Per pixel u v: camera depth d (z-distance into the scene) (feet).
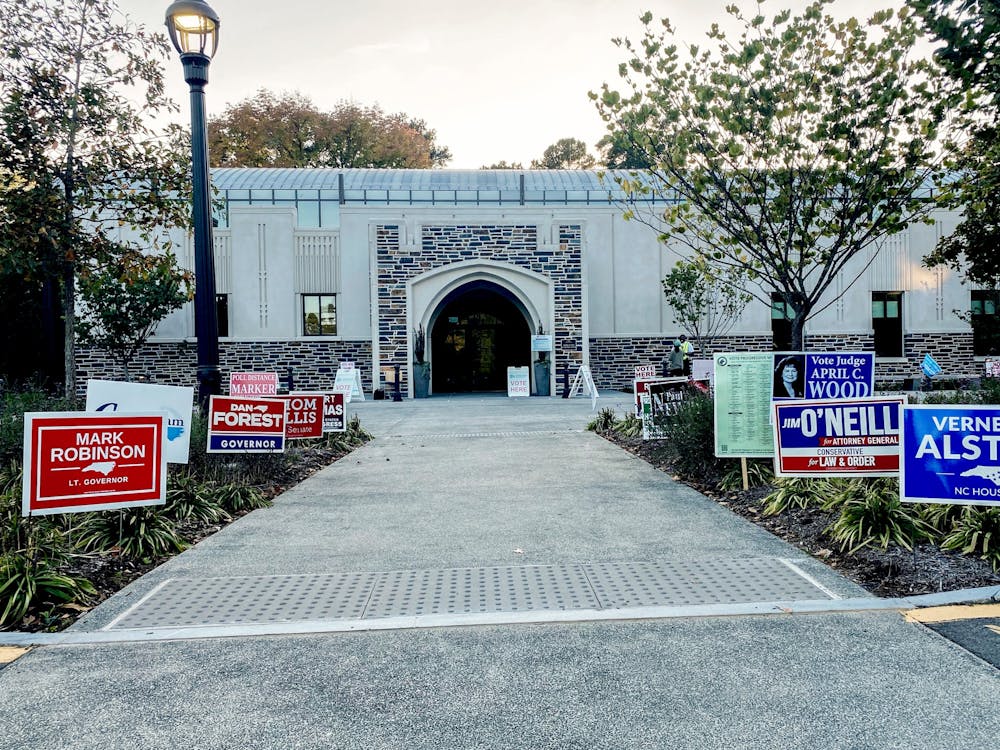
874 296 91.81
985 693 10.93
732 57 28.78
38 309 77.66
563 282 83.71
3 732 10.24
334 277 87.97
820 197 29.76
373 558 18.62
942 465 17.43
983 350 91.76
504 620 14.10
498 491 26.96
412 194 95.86
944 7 21.09
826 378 25.52
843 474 21.80
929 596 14.78
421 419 55.72
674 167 30.53
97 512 20.71
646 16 29.86
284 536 20.98
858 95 27.96
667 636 13.23
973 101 26.12
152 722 10.49
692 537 20.15
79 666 12.37
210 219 30.27
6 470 27.04
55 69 34.32
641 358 89.86
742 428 25.44
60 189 36.14
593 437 42.86
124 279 38.04
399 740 9.95
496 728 10.21
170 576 17.40
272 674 11.98
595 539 20.06
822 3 27.91
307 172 102.68
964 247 56.80
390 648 12.94
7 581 15.10
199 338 30.12
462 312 95.50
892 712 10.44
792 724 10.16
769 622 13.79
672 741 9.80
